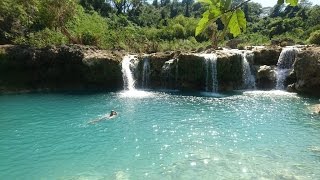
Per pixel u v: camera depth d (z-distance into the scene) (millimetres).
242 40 42719
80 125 16766
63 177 11070
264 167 11742
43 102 22094
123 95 25016
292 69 27500
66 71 27969
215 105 21359
